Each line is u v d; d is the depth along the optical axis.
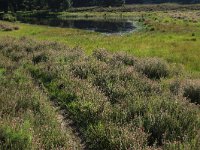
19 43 21.98
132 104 8.54
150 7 162.25
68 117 9.04
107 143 6.93
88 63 13.83
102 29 63.09
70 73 12.78
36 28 53.09
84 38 36.28
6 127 6.96
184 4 173.38
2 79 11.98
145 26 62.44
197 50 22.97
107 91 10.54
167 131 7.06
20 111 8.50
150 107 8.23
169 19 75.94
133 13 128.75
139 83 11.23
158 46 25.73
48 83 12.36
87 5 191.00
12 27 49.81
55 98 10.79
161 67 14.20
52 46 20.97
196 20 68.31
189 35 38.06
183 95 10.36
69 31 49.56
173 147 6.28
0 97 9.13
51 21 92.56
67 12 151.75
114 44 28.27
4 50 19.69
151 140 7.11
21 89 10.83
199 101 10.08
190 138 6.84
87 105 9.05
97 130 7.41
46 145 6.68
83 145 7.31
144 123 7.54
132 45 26.98
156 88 10.86
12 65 14.97
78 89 10.67
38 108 9.03
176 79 11.90
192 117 7.67
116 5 180.38
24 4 146.50
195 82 10.88
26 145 6.49
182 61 18.73
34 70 14.23
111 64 14.73
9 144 6.55
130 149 6.25
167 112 7.84
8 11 120.19
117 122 7.69
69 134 7.86
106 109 8.42
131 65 15.80
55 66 13.98
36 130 7.19
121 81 11.46
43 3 156.88
